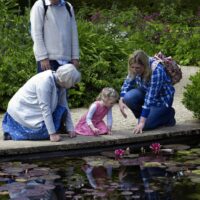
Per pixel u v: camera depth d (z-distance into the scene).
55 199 5.43
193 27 19.67
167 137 7.78
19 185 5.83
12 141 7.38
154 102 7.85
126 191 5.62
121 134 7.68
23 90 7.57
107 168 6.46
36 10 7.80
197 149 7.34
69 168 6.50
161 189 5.68
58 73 7.33
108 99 7.66
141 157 6.93
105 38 11.75
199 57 15.69
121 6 24.61
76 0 24.69
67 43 7.93
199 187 5.73
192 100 8.55
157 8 24.56
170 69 7.97
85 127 7.71
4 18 12.04
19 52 11.02
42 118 7.41
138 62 7.78
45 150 7.07
